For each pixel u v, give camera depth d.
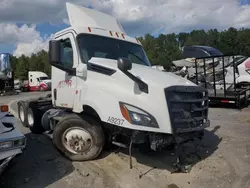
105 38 5.54
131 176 4.36
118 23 6.42
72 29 5.31
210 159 5.08
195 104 4.52
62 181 4.19
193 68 14.03
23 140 3.75
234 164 4.84
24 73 64.75
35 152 5.54
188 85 4.46
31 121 7.44
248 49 73.19
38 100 7.78
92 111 5.01
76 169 4.63
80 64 5.02
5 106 4.17
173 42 89.75
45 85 36.16
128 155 5.22
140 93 4.22
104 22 6.02
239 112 10.06
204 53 15.02
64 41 5.48
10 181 4.20
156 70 5.14
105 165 4.78
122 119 4.21
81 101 4.89
